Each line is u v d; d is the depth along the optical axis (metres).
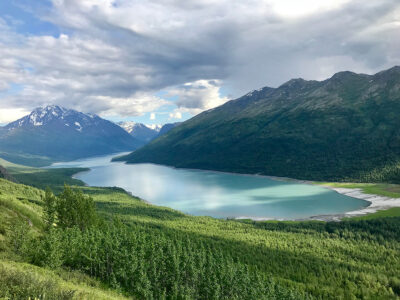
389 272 122.25
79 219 97.81
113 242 81.88
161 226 181.88
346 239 166.12
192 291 80.38
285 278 115.88
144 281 69.94
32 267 51.94
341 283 112.31
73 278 58.38
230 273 88.81
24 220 85.62
